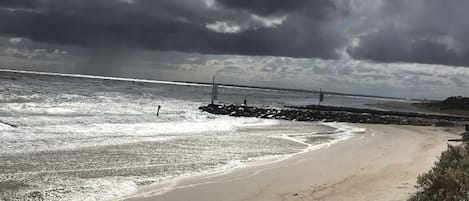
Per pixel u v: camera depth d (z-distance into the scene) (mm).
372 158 19656
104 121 32781
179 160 17844
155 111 48156
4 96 50375
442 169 11461
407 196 11445
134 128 28984
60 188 12570
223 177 14742
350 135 32344
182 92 125062
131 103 59000
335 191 12711
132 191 12547
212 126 34594
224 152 20547
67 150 18703
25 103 44719
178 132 28234
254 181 14234
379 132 36156
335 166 17297
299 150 22281
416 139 30203
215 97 88875
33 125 27000
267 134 30250
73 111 40625
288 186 13570
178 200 11773
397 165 17453
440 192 9820
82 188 12672
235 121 43000
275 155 20219
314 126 41375
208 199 11961
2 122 27141
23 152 17578
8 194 11695
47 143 20203
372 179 14414
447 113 98812
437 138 31469
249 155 19938
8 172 14047
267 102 99125
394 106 122750
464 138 30734
